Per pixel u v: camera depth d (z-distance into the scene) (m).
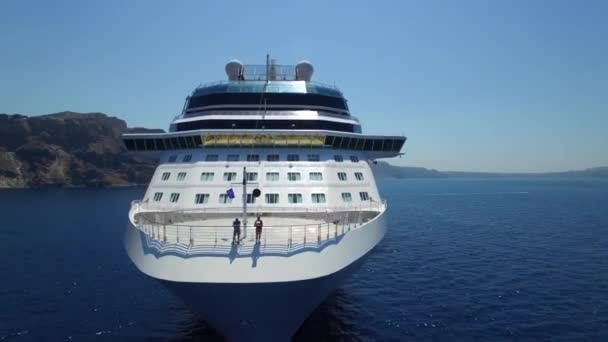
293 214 27.77
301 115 32.41
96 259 53.44
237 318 21.12
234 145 30.39
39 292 39.84
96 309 35.22
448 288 40.75
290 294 20.00
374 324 31.56
